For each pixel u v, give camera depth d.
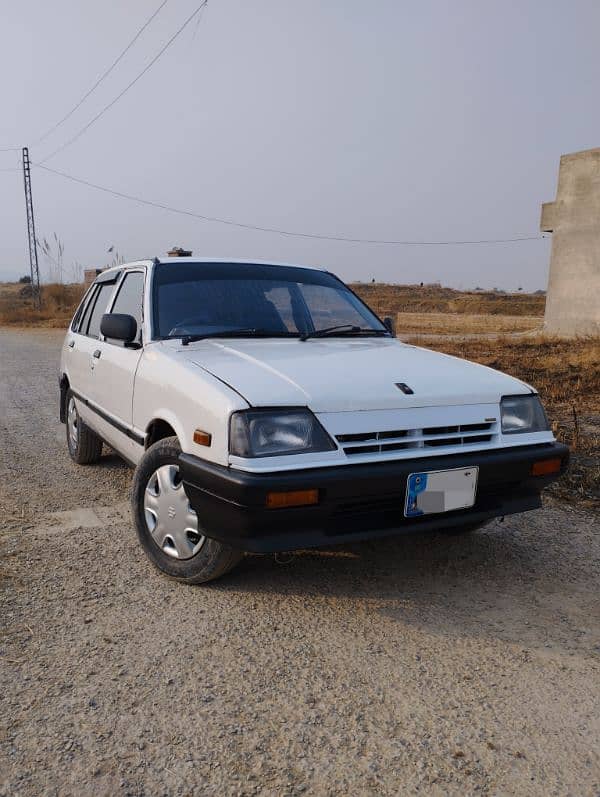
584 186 18.09
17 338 22.42
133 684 2.50
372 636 2.88
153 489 3.50
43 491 4.89
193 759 2.11
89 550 3.77
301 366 3.30
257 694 2.45
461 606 3.17
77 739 2.19
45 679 2.52
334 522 2.93
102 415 4.61
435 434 3.10
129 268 4.81
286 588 3.32
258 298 4.34
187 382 3.24
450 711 2.37
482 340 17.67
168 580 3.38
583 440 6.34
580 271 18.30
